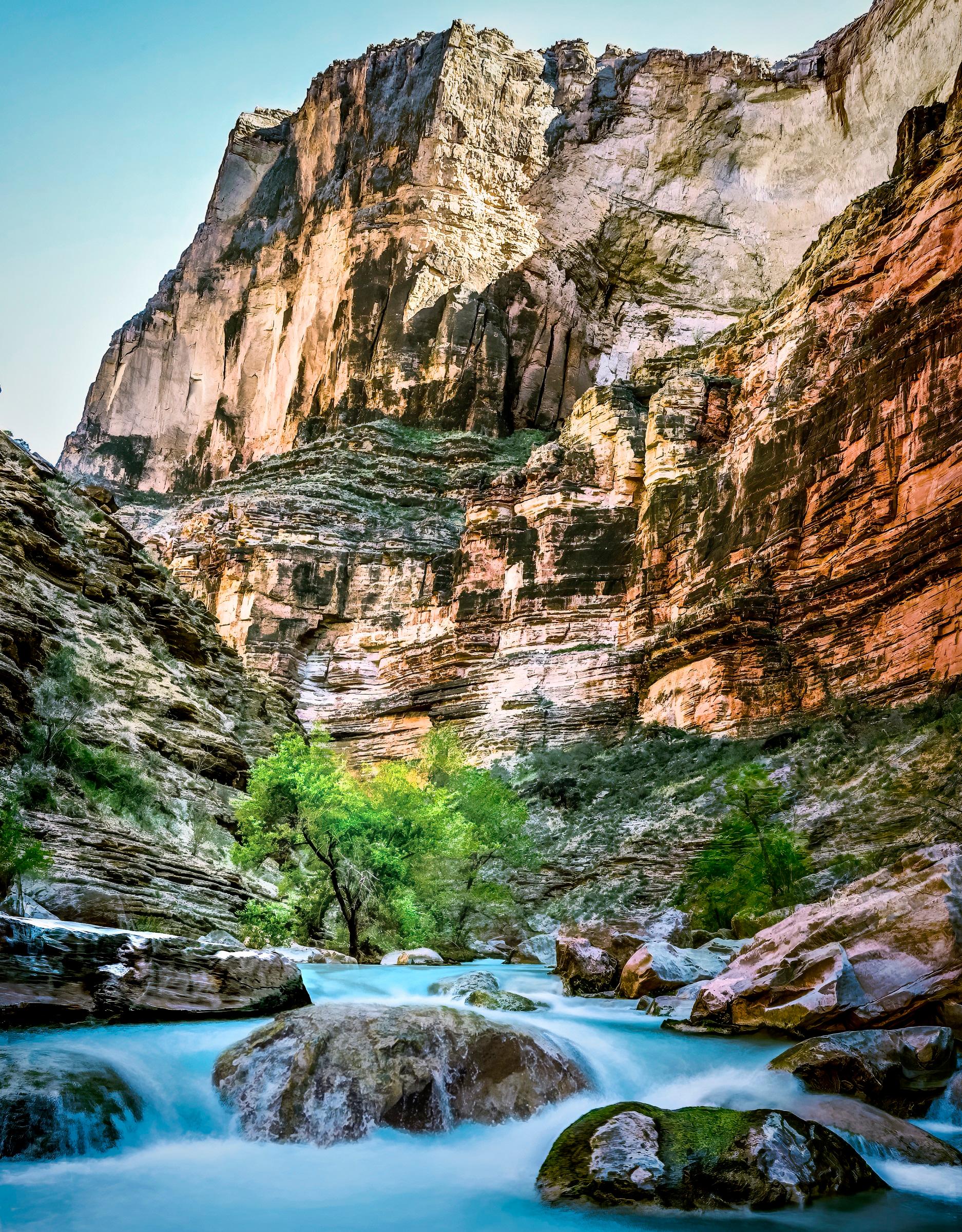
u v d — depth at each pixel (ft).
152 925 72.59
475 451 295.07
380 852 104.37
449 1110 40.27
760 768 118.01
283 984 52.08
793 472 169.07
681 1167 34.27
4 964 43.60
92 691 103.24
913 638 138.92
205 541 269.23
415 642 227.40
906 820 108.06
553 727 194.59
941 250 154.92
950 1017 45.93
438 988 66.90
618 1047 48.88
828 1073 42.45
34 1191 33.17
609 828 151.74
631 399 231.30
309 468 300.61
